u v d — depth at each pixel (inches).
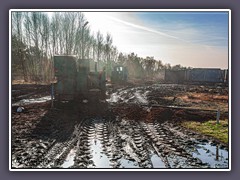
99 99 629.9
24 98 696.4
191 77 1690.5
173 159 276.1
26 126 391.5
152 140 346.0
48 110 518.0
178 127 424.5
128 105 646.5
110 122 456.4
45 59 1105.4
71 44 1102.4
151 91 1149.7
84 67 605.0
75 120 461.4
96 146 313.9
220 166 256.5
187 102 756.0
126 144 325.1
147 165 256.7
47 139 336.5
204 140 344.8
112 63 1529.3
